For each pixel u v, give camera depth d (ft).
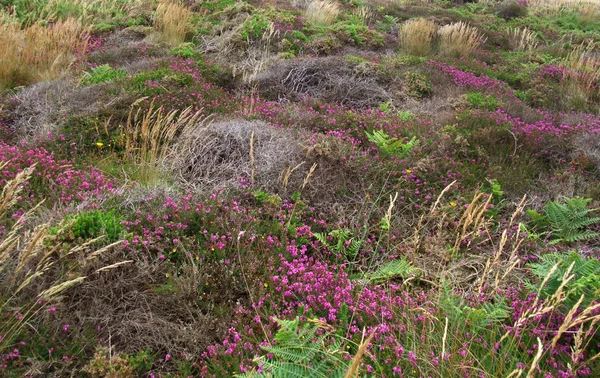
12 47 24.66
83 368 7.99
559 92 27.48
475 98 23.29
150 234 11.00
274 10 38.55
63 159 15.42
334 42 33.24
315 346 7.73
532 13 56.54
